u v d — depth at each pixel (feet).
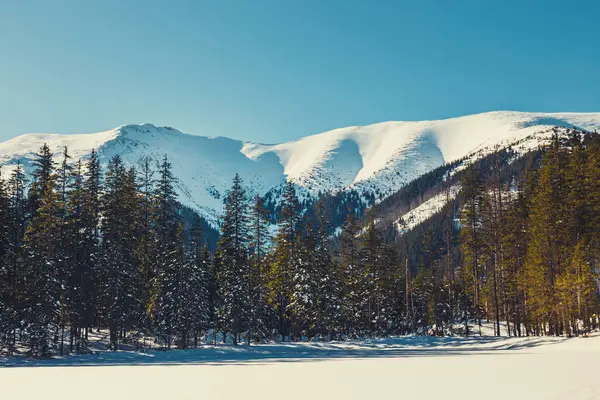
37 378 60.95
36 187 142.20
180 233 169.37
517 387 38.58
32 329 120.37
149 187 172.76
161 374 63.72
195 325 159.94
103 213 147.54
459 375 50.06
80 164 144.15
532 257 147.64
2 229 135.64
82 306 133.90
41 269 125.49
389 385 43.70
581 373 46.29
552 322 151.84
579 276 130.82
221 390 44.11
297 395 39.22
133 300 146.30
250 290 177.58
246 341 183.93
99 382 54.24
